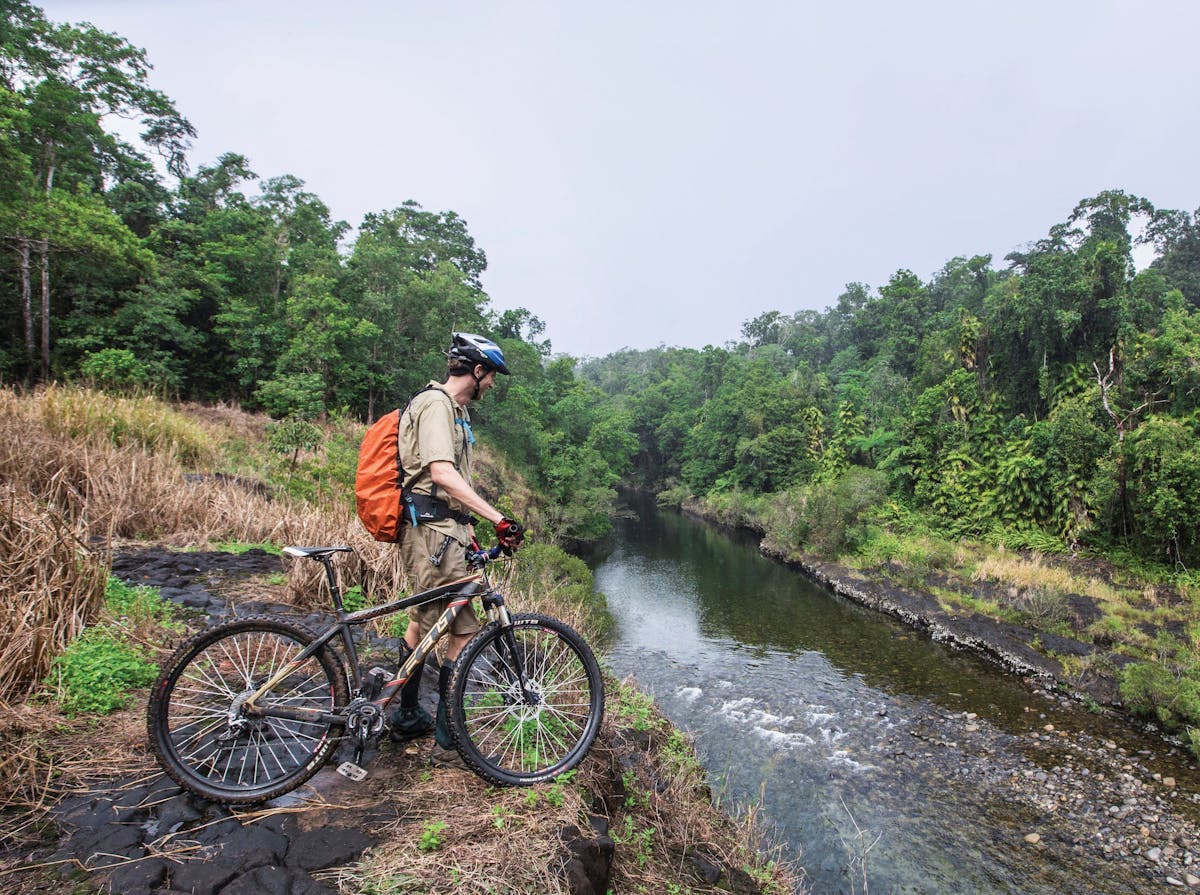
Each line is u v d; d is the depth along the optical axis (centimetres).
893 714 1141
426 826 221
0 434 631
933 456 2508
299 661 243
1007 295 2478
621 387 9281
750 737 1039
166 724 225
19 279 1955
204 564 538
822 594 2088
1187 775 931
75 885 178
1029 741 1039
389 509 244
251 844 203
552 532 2866
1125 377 2083
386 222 3753
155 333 2117
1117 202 2691
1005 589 1722
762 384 4528
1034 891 690
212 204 3173
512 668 267
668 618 1798
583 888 219
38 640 277
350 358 2573
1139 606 1539
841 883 690
